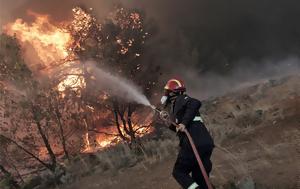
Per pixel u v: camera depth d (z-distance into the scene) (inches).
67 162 419.5
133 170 344.2
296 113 340.2
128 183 309.1
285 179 217.8
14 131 399.2
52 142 449.1
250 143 304.5
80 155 433.1
